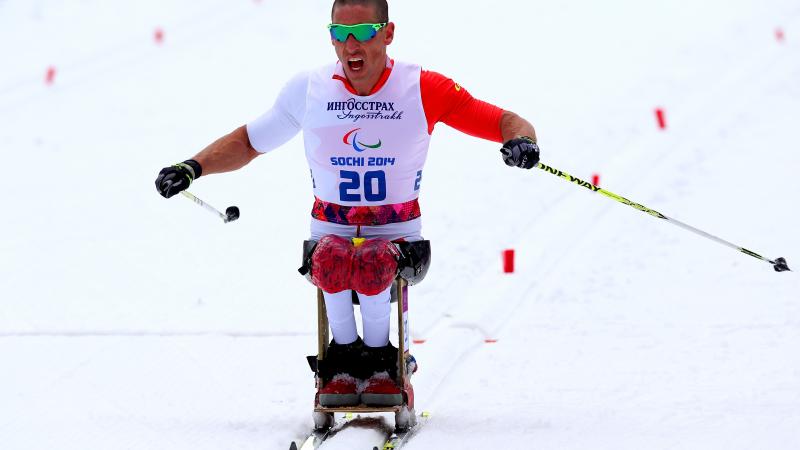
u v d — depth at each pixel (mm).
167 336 23703
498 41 56750
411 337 23125
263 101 48188
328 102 17359
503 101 46750
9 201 35406
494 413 18688
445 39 57094
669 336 22594
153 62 54219
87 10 63000
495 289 26047
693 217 31484
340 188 17547
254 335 23703
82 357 22391
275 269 28562
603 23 60000
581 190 34844
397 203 17625
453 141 41188
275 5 64625
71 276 28172
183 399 19922
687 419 18078
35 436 18203
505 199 34125
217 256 29766
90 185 37125
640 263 27812
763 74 49469
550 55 54188
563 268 27781
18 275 28266
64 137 43219
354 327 17688
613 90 48000
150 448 17531
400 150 17297
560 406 18953
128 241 31234
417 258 17359
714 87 47938
